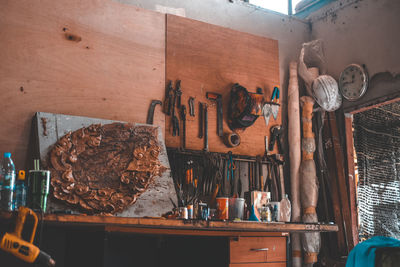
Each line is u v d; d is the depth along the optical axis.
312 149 4.38
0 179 2.57
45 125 3.11
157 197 3.29
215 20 4.37
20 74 3.22
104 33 3.61
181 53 3.96
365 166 4.49
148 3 3.99
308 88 4.57
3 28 3.22
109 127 3.34
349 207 4.34
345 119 4.50
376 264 2.60
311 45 4.91
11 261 2.72
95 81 3.50
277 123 4.37
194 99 3.94
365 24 4.42
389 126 4.50
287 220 3.99
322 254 4.30
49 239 2.89
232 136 4.05
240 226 2.81
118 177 3.21
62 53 3.41
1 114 3.12
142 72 3.72
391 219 4.29
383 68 4.18
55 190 2.94
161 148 3.49
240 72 4.27
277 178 4.18
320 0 4.93
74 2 3.52
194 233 2.77
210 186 3.77
